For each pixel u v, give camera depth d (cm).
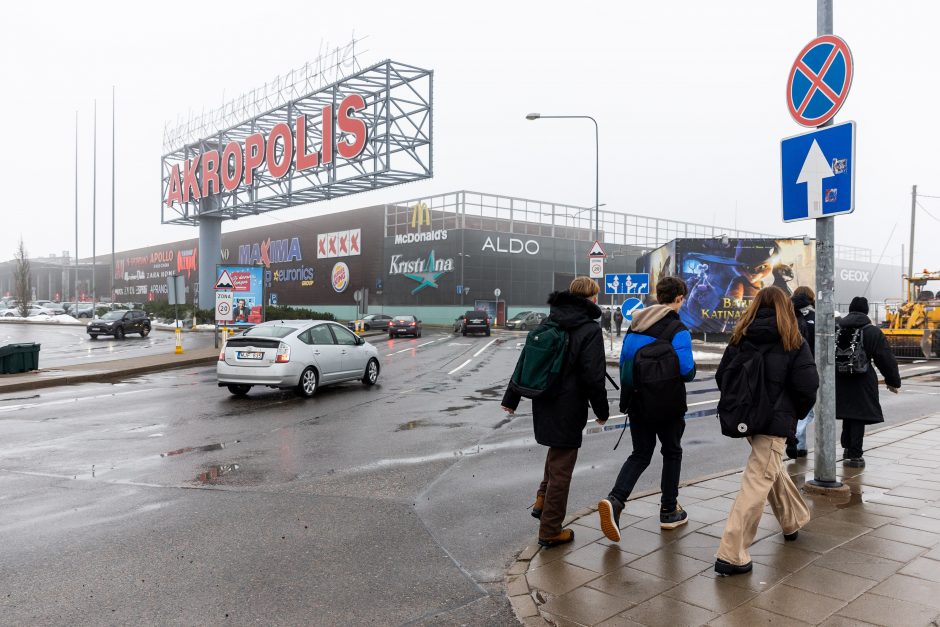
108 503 587
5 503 587
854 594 371
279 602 390
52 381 1483
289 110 3409
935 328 2239
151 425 977
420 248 5594
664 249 3650
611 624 348
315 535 506
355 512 563
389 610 380
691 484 617
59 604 386
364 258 6088
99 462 743
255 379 1233
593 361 445
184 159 4359
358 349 1444
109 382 1566
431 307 5484
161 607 383
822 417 565
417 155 3038
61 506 578
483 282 5366
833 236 559
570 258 5944
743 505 406
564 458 461
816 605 359
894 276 8706
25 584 413
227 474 690
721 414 414
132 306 5091
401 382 1548
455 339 3744
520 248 5597
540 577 411
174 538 498
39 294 12850
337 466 724
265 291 2866
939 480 612
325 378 1334
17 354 1605
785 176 582
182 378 1653
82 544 484
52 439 874
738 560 402
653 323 468
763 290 417
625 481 468
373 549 477
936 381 1623
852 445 662
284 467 720
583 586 396
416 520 542
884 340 638
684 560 431
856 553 431
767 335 405
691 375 467
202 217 4238
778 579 394
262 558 459
